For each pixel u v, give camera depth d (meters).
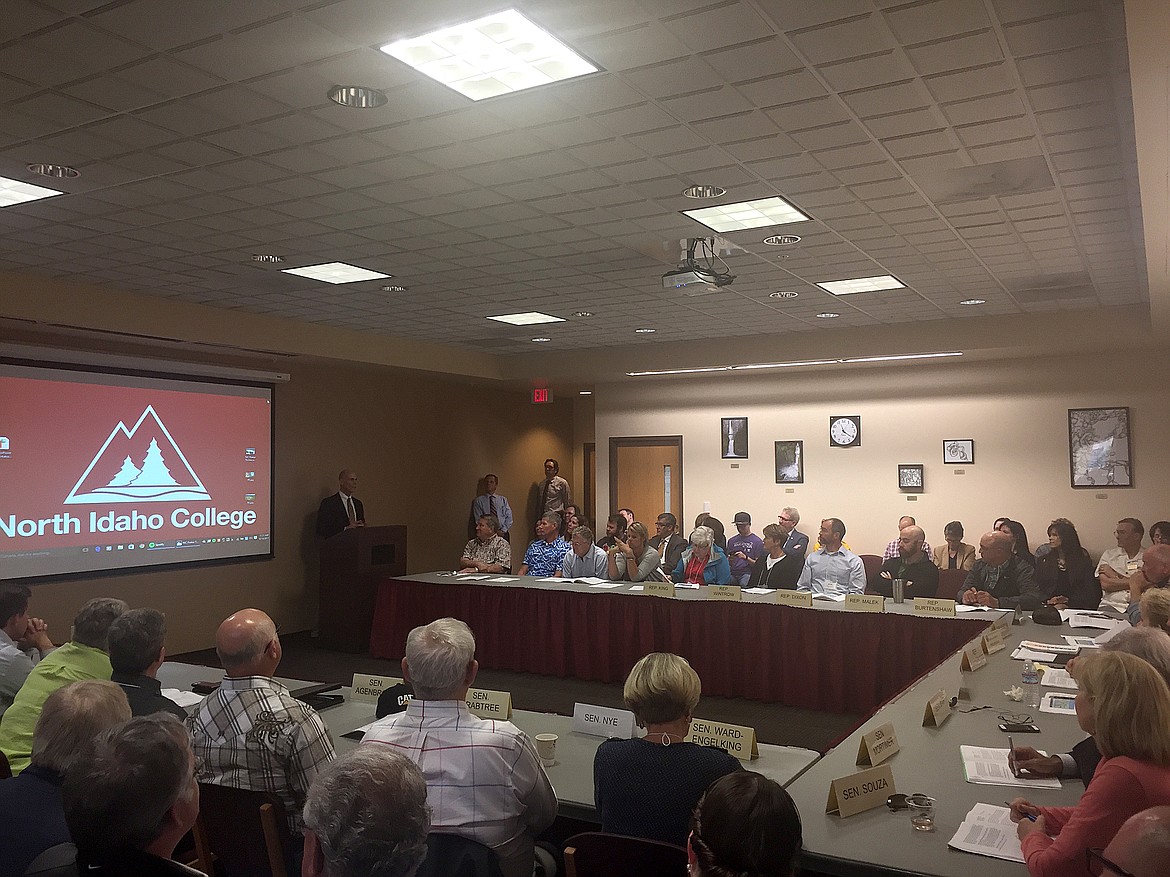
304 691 3.56
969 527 8.88
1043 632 4.70
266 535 8.77
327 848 1.24
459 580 7.54
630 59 2.94
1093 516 8.30
